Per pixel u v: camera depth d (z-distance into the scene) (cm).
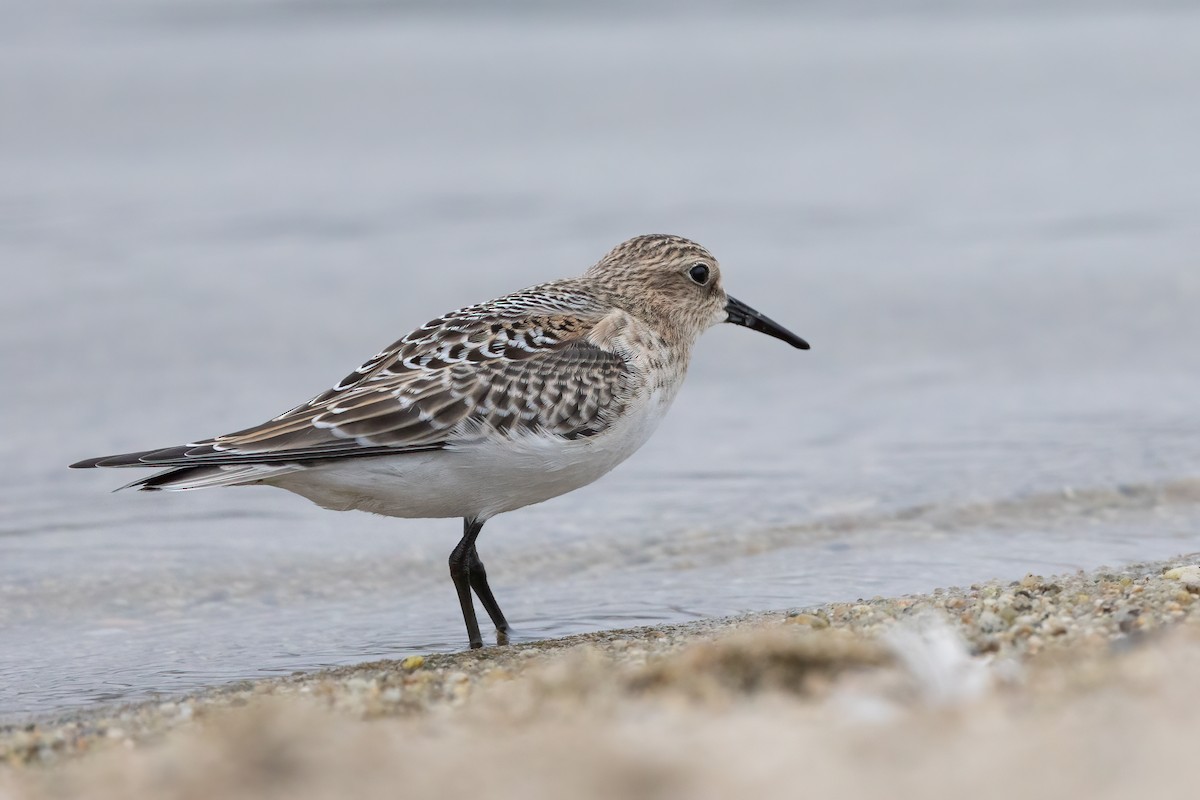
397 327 1914
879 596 1059
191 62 3394
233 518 1382
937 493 1376
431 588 1212
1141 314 1928
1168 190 2486
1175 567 1072
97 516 1380
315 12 3819
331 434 959
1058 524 1280
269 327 1909
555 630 1073
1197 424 1535
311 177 2620
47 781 658
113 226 2306
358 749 611
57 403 1669
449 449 980
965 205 2444
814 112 3114
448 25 3809
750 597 1127
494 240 2258
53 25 3622
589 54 3594
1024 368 1767
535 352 1009
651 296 1116
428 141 2888
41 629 1115
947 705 642
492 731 667
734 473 1466
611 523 1344
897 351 1845
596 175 2648
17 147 2788
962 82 3306
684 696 697
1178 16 3831
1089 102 3119
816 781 540
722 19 3897
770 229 2331
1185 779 521
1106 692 643
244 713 791
